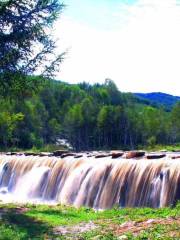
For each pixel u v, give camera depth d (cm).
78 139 12050
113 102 15975
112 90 16200
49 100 13362
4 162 3759
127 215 1836
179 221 1496
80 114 12025
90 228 1645
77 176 2912
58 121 13125
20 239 1485
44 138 12025
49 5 2175
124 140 12319
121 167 2641
